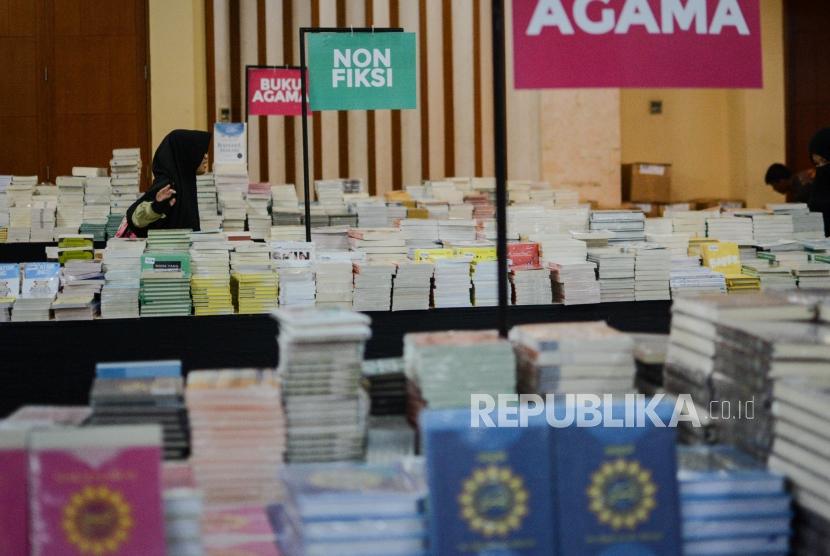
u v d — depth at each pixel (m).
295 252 10.95
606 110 25.84
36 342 9.32
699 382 5.31
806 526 4.48
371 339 10.39
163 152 12.75
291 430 5.06
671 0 6.07
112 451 4.19
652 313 11.00
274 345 9.79
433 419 4.31
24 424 4.99
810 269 11.67
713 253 11.75
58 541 4.14
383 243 12.58
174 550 4.33
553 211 13.59
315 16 25.23
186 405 5.03
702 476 4.57
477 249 11.56
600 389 5.25
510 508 4.25
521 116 25.70
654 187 26.09
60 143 25.23
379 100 11.57
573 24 5.95
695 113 27.48
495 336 5.46
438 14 25.50
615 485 4.33
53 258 12.46
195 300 10.45
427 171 25.73
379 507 4.28
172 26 24.62
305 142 12.37
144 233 12.59
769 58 26.59
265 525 4.72
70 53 25.19
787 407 4.61
